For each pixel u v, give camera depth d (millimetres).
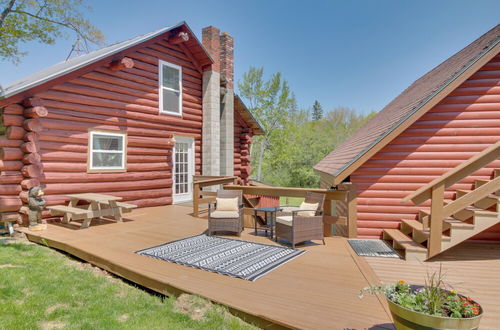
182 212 8680
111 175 8281
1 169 6312
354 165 6004
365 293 3408
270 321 2816
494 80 6074
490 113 6082
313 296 3309
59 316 3082
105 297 3596
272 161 29500
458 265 4777
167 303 3422
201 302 3266
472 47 7668
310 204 5770
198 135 11164
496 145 4430
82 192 7645
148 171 9398
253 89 28250
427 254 4828
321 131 35094
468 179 6246
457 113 6176
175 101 10289
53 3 13930
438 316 2074
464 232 4785
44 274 4188
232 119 12195
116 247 5176
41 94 6812
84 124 7664
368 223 6414
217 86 11297
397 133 5824
